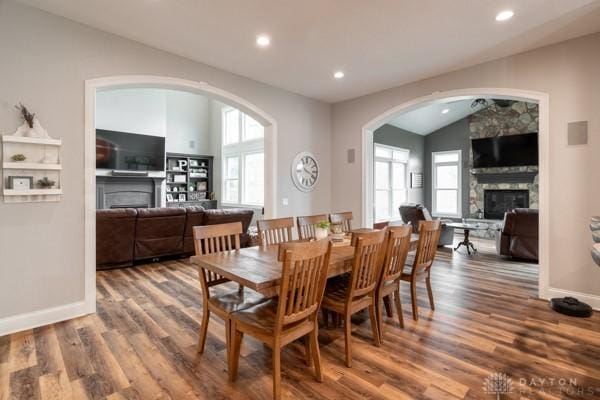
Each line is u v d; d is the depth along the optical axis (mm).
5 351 2379
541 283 3520
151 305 3309
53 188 2842
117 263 4719
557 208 3418
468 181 8914
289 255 1717
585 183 3258
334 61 3920
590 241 3238
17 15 2684
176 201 9531
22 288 2732
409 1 2662
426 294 3662
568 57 3338
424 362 2252
